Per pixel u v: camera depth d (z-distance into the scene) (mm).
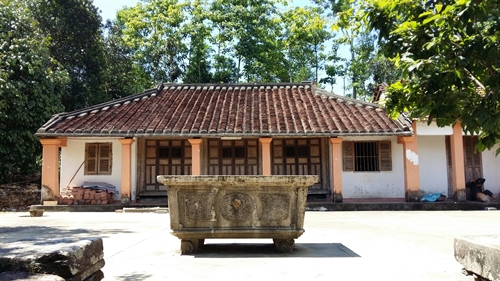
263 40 26859
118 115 14617
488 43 2857
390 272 4203
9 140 15000
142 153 15234
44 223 9188
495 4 2760
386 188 14914
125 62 24312
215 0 27328
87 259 2904
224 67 27672
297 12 26031
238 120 14227
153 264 4664
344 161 15070
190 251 5348
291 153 15508
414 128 13906
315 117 14617
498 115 2662
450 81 2889
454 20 2828
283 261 4797
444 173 15133
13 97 14883
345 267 4445
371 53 25766
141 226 8531
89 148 14852
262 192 5422
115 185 14680
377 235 7004
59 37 20141
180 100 16109
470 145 15383
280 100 16156
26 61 15531
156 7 27844
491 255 2812
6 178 16172
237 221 5383
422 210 13023
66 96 19891
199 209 5398
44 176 13492
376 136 14719
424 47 3139
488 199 13836
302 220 5387
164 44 26141
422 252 5312
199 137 13609
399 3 3463
